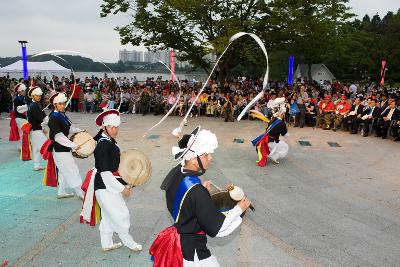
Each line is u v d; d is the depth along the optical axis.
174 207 2.57
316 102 15.31
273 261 4.41
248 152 10.18
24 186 6.81
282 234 5.15
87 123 14.62
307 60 47.00
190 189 2.50
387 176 8.16
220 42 18.14
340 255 4.60
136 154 4.34
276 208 6.12
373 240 5.05
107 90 18.41
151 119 16.25
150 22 20.80
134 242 4.48
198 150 2.56
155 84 21.77
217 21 18.86
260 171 8.35
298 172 8.34
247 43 19.78
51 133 5.53
